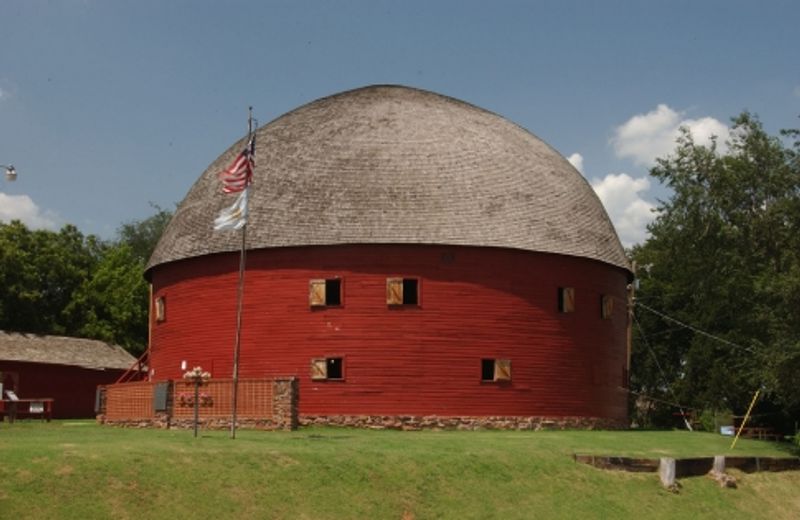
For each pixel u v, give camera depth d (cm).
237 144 4531
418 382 3744
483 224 3875
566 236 4053
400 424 3716
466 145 4116
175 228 4331
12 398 4216
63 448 2388
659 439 3753
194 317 4059
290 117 4438
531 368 3888
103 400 3816
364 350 3750
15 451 2294
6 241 6138
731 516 2972
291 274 3841
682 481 3111
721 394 5062
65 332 6462
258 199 3994
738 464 3394
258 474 2422
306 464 2528
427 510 2478
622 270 4381
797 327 3819
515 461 2873
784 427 4975
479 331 3816
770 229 4356
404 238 3778
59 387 5281
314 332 3788
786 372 3766
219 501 2264
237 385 3394
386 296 3769
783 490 3366
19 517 2022
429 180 3944
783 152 4400
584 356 4062
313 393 3753
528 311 3906
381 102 4338
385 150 4034
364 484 2506
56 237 6794
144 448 2472
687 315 5694
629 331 4600
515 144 4303
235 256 3966
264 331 3850
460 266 3828
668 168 4606
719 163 4475
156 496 2220
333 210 3862
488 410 3797
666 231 4806
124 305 6612
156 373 4281
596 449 3186
